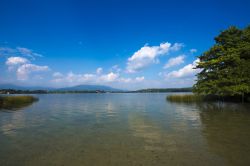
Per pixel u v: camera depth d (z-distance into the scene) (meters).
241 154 8.73
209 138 11.53
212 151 9.19
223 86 33.84
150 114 23.41
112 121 18.50
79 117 21.48
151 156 8.62
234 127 14.52
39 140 11.53
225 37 37.53
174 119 19.02
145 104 41.38
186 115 21.69
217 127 14.64
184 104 37.28
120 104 43.00
